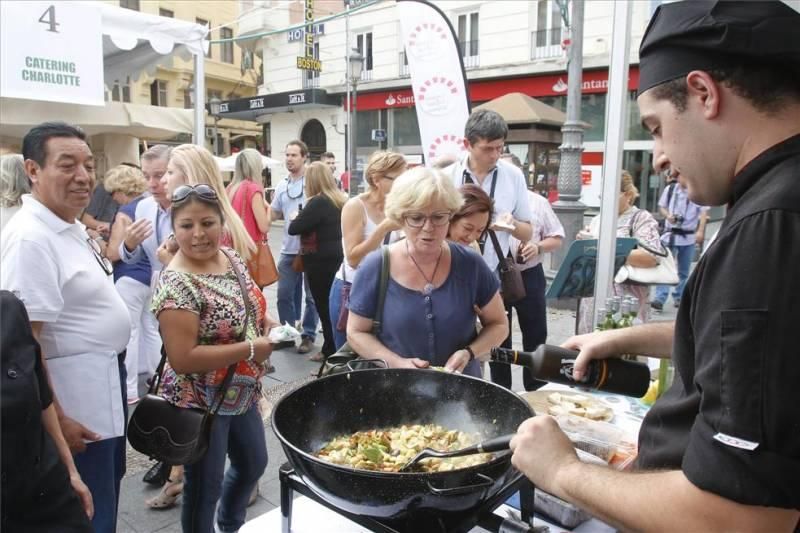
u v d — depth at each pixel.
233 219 2.75
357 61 15.66
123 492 2.74
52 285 1.74
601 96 13.02
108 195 4.93
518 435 0.91
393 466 1.14
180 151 2.71
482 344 1.99
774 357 0.64
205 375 1.96
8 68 3.70
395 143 17.77
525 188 3.25
